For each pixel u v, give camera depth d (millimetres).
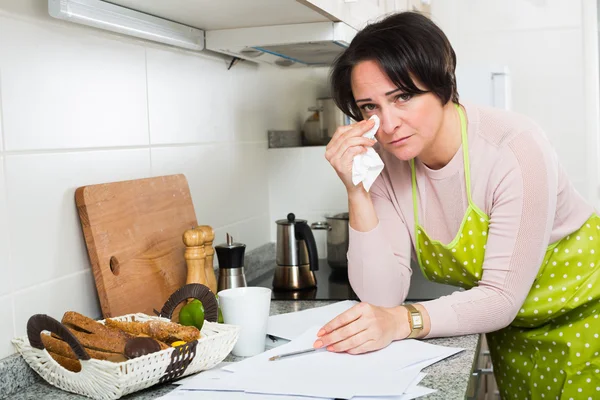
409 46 1232
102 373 988
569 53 2992
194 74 1845
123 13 1427
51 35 1270
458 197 1439
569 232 1496
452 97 1379
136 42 1556
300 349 1225
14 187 1180
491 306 1306
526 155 1324
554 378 1587
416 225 1534
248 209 2223
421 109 1284
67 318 1126
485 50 3080
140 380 1015
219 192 1999
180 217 1632
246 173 2207
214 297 1256
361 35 1291
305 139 2512
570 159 3025
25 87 1204
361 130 1374
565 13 2982
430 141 1332
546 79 3025
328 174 2377
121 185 1434
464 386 1044
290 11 1563
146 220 1496
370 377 1072
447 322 1291
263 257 2266
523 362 1660
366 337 1196
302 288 1877
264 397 1006
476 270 1470
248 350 1253
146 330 1122
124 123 1511
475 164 1396
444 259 1522
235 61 2088
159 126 1660
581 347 1529
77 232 1348
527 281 1322
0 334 1142
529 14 3020
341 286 1912
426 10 2867
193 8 1493
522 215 1309
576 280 1503
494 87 2646
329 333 1229
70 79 1325
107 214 1375
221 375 1108
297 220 1903
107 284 1340
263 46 1820
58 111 1291
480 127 1403
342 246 2113
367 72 1270
